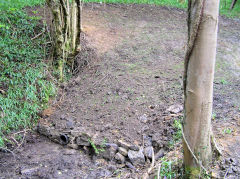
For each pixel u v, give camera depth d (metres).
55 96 4.80
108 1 8.96
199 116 2.60
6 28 5.19
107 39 6.43
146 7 9.05
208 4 2.30
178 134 3.54
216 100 4.41
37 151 3.78
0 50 5.06
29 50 5.39
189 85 2.57
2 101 4.29
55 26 5.05
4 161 3.56
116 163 3.44
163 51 6.19
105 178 3.20
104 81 5.04
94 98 4.65
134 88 4.80
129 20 7.73
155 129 3.81
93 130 3.87
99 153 3.56
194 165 2.73
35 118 4.38
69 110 4.45
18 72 4.81
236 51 6.45
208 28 2.36
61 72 5.15
